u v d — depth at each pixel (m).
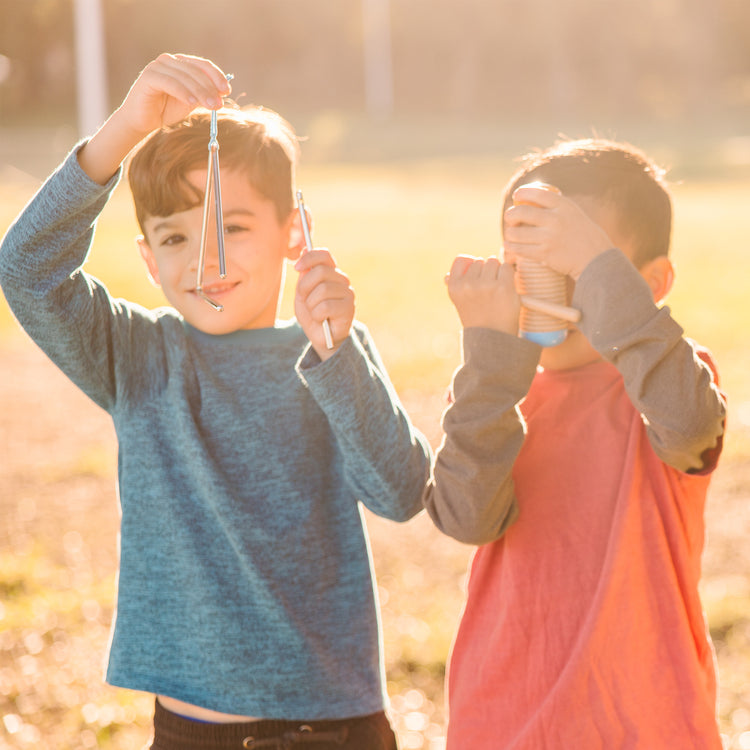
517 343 2.12
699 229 22.11
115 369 2.64
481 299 2.14
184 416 2.60
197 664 2.53
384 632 5.43
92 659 5.26
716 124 59.72
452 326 13.75
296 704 2.53
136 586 2.61
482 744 2.33
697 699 2.18
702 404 2.08
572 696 2.21
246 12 56.59
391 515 2.55
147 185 2.60
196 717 2.55
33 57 48.41
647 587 2.24
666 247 2.48
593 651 2.21
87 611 5.80
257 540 2.55
